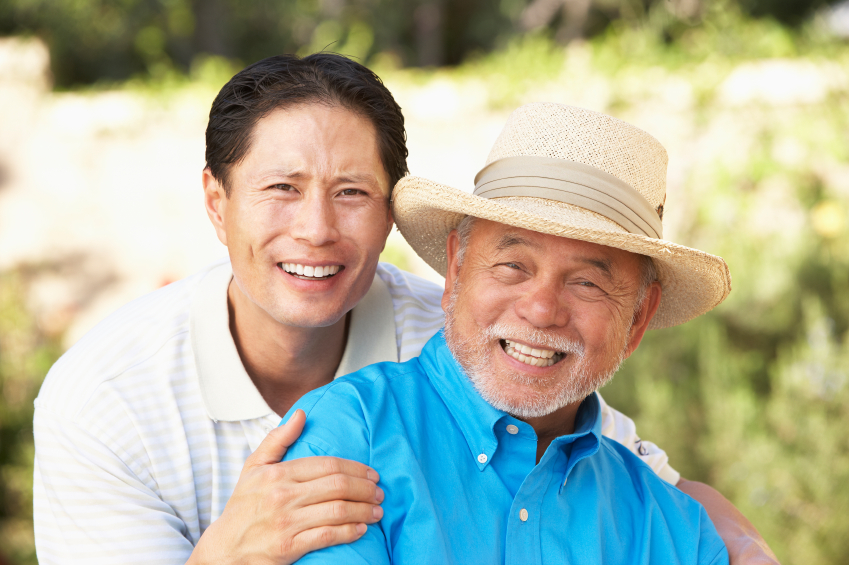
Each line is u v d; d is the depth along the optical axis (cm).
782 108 652
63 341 624
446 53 1127
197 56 1090
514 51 809
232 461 180
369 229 173
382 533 145
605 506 164
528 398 153
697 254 160
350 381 161
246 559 141
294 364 190
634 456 185
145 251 867
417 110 790
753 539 184
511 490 156
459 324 160
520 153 167
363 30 1040
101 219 878
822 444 347
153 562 166
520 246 152
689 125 673
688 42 783
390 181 179
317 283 172
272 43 1124
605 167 161
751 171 625
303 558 139
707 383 393
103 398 172
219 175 176
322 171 165
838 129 629
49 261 866
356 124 169
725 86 668
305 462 143
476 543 148
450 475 153
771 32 727
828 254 468
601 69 731
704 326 427
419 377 167
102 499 169
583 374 155
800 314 435
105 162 884
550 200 159
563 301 153
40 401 181
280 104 166
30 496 464
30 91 924
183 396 179
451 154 783
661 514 169
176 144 870
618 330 159
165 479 173
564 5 980
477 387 156
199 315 186
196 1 1076
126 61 1105
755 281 448
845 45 689
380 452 150
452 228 183
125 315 197
